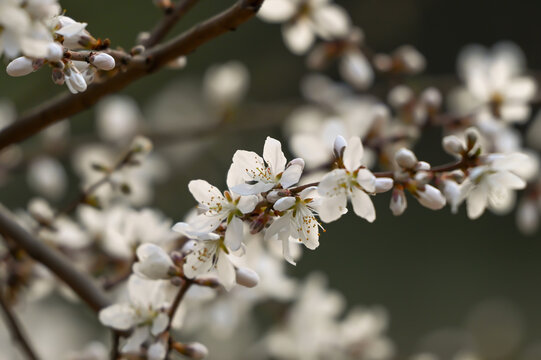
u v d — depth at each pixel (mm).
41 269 748
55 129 1027
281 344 918
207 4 1656
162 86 1566
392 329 1708
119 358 655
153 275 628
